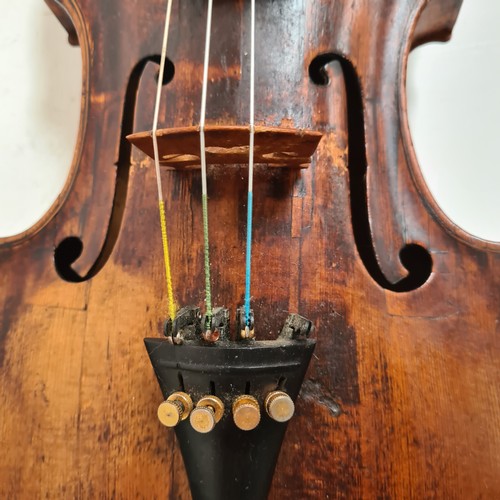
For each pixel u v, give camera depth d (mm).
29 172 273
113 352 175
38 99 274
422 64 264
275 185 177
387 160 186
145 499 168
